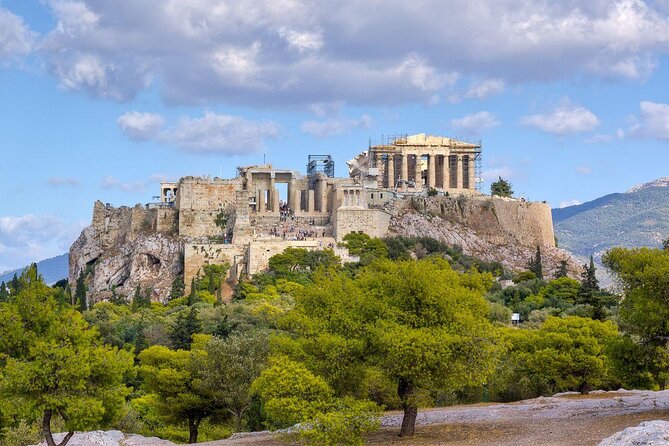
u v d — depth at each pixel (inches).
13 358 3927.2
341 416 3700.8
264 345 5393.7
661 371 4281.5
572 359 5639.8
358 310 4217.5
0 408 3846.0
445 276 4306.1
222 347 5251.0
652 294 4050.2
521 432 3909.9
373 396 5300.2
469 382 3954.2
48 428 3939.5
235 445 4318.4
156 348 5595.5
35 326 4055.1
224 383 5162.4
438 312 4074.8
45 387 3907.5
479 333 3998.5
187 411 5354.3
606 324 5989.2
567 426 3919.8
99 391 4010.8
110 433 4830.2
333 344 4057.6
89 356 3981.3
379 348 4025.6
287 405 3838.6
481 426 4178.2
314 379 3914.9
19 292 4244.6
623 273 4224.9
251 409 5354.3
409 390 4087.1
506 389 5925.2
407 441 3937.0
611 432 3659.0
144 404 5925.2
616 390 5920.3
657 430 3120.1
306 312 4416.8
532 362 5728.3
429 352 3814.0
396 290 4151.1
